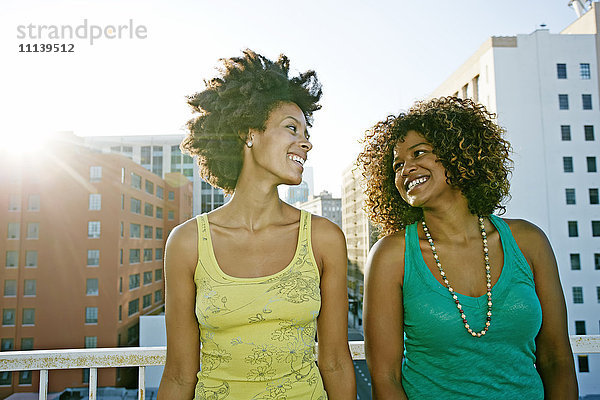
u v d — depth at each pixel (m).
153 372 22.55
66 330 27.92
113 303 28.14
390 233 1.24
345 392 1.03
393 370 1.03
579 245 30.36
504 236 1.01
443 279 1.00
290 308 0.94
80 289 28.17
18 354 1.27
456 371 0.96
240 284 0.95
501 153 1.12
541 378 1.01
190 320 1.03
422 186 1.04
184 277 1.02
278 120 1.04
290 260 1.02
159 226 35.81
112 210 28.95
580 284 30.02
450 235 1.05
